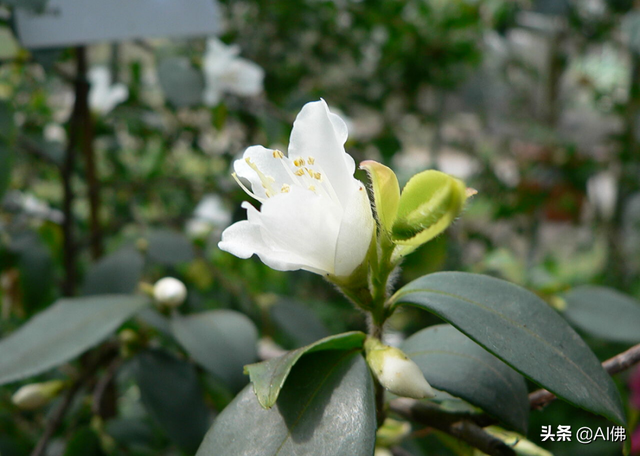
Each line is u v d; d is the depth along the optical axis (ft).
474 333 0.40
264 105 1.28
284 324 1.08
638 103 1.99
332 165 0.43
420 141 2.20
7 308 1.12
